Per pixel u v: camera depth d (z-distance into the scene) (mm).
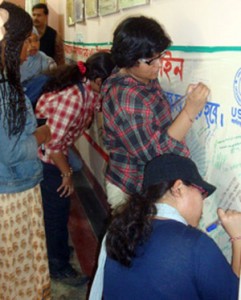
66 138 2178
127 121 1386
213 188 1064
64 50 5262
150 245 963
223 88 1390
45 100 2047
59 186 2262
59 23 5613
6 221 1644
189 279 912
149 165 1080
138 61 1356
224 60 1374
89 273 2541
